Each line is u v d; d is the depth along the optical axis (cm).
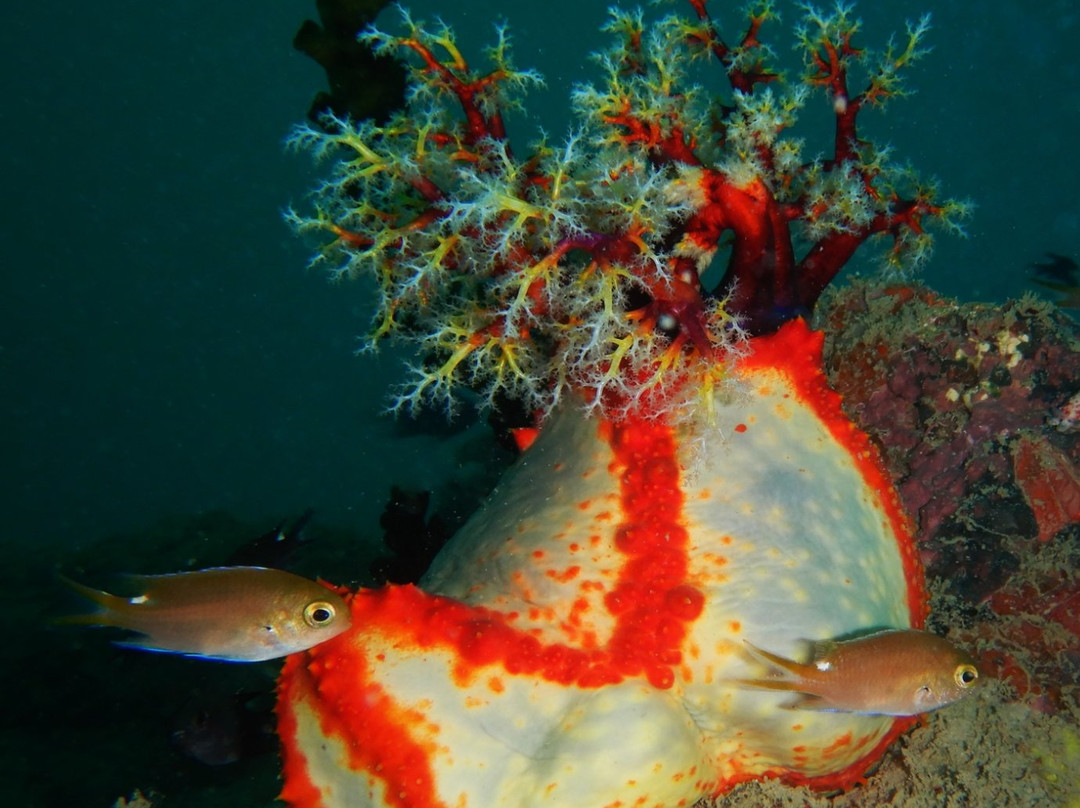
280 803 38
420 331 32
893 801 28
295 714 24
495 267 27
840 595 24
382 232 27
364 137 28
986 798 28
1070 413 31
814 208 28
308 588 22
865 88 28
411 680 23
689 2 29
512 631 24
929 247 29
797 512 25
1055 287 43
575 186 26
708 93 30
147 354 514
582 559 25
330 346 538
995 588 32
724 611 24
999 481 32
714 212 26
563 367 27
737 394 25
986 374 33
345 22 35
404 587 24
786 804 27
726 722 24
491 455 55
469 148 29
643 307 25
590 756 22
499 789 22
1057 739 30
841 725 24
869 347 34
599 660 23
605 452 26
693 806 26
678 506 25
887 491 27
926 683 22
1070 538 31
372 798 22
